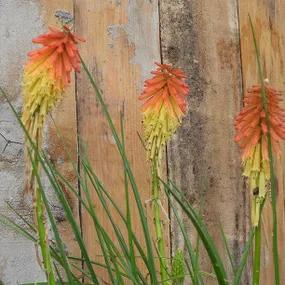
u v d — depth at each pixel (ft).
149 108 4.59
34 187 3.78
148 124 4.59
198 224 3.92
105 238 4.20
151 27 6.15
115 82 5.94
